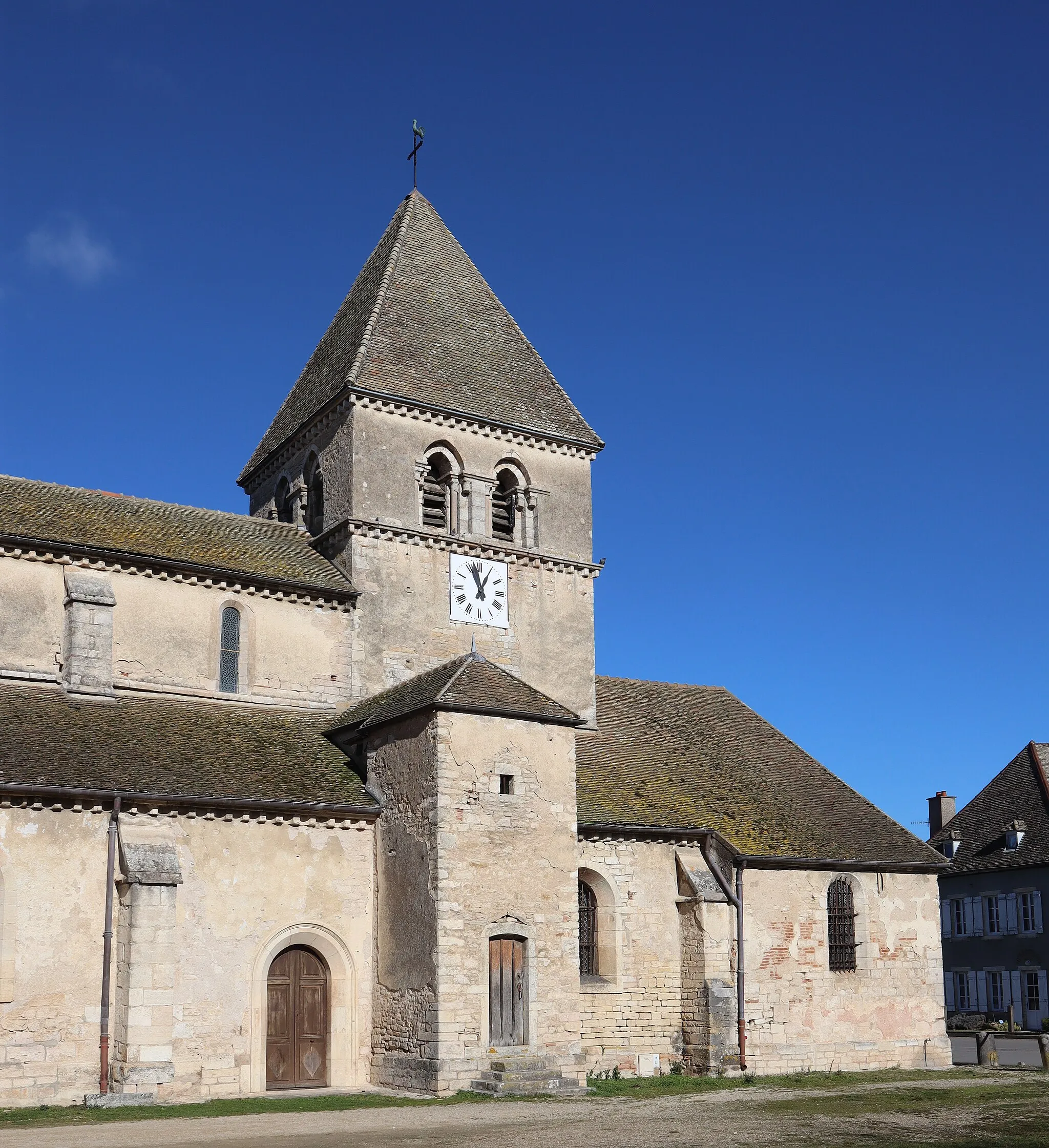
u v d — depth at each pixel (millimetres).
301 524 36438
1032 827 59000
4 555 29125
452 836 27047
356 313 38281
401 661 33500
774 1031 32375
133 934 24531
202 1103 24500
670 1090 27750
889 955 35156
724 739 39062
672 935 32250
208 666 31031
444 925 26484
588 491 38219
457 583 34812
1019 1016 57250
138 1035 24250
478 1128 21125
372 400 34469
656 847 32562
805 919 33781
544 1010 27578
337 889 28234
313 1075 27406
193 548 31984
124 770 26219
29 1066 23844
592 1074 30016
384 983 27859
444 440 35656
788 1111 23719
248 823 27297
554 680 36000
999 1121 22156
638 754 36094
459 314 38625
